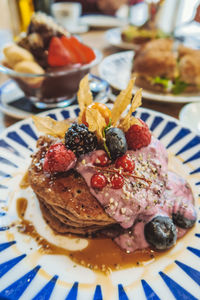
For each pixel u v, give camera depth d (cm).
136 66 36
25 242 19
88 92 20
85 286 16
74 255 18
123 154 18
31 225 20
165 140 26
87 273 17
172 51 36
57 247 19
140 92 19
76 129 18
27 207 21
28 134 26
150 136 20
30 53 29
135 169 19
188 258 18
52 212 20
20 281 16
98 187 18
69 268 17
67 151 18
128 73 38
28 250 18
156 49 37
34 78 27
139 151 20
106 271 17
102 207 18
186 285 16
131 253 19
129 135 19
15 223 20
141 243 19
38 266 17
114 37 51
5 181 23
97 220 19
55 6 58
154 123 28
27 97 31
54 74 27
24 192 22
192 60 34
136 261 18
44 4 42
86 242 19
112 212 18
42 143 22
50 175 19
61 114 29
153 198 19
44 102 31
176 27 50
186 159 25
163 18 49
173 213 20
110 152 18
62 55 28
